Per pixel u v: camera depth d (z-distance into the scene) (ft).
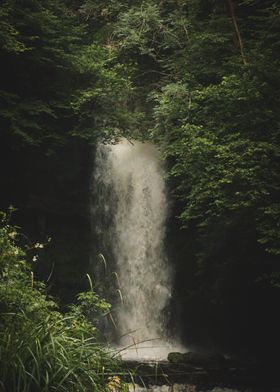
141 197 65.87
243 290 56.08
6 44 50.83
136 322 62.49
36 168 60.49
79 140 62.69
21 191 60.49
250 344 59.47
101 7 66.49
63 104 57.11
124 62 65.31
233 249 50.57
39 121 56.49
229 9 58.23
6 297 16.83
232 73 47.73
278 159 40.86
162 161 65.21
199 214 45.16
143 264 64.59
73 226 63.87
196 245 62.28
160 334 63.00
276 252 38.32
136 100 64.95
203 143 41.86
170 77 61.41
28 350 14.24
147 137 60.39
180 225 63.93
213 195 41.50
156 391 38.55
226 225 47.91
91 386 14.70
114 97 59.00
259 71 43.62
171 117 51.08
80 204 63.57
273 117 41.04
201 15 62.18
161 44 61.05
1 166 58.80
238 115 42.16
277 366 46.39
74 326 17.11
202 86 51.47
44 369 14.17
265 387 42.42
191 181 46.24
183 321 63.72
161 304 63.87
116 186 65.92
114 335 59.93
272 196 40.65
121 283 63.57
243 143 39.68
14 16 54.70
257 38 54.44
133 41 60.34
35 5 56.54
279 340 57.11
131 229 65.36
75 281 61.82
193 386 40.60
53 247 61.98
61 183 62.34
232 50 52.90
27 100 55.36
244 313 59.36
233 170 39.93
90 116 57.57
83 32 64.03
